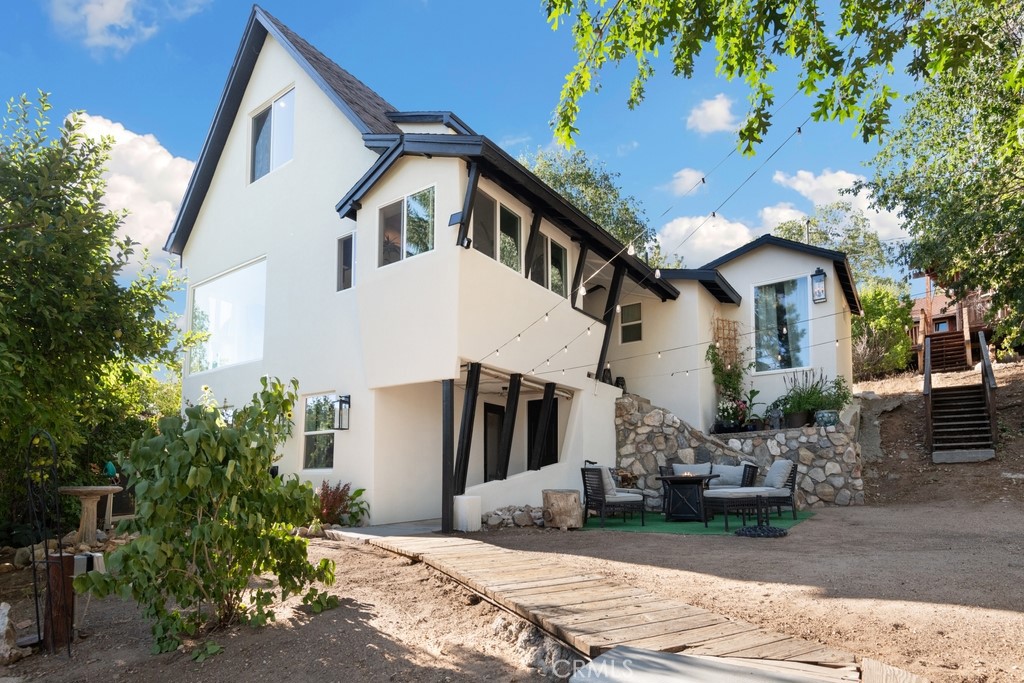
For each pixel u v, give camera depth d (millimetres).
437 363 10258
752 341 16438
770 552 7629
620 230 24344
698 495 11242
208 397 14227
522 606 4910
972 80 12891
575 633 4234
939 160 15359
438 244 10273
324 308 12656
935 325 26734
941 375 21188
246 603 6258
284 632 5363
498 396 14836
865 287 26594
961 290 13664
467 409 10500
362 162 12266
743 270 16703
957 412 15336
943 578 5867
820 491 12539
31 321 7625
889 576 6043
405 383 10789
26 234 7113
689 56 6113
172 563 5035
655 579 6309
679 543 8641
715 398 16078
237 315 14898
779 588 5773
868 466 14227
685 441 13672
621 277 14234
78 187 7949
